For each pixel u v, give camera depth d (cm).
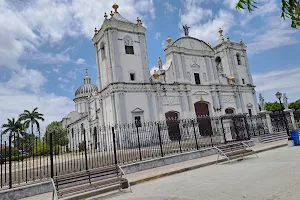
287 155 1234
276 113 2606
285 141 1839
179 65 3281
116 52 2762
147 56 3006
